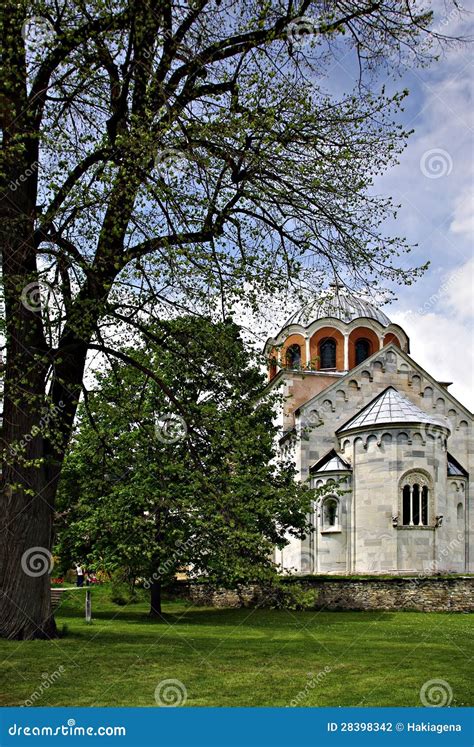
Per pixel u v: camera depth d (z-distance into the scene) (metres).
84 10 16.38
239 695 12.57
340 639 20.77
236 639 20.39
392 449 38.34
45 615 18.34
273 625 25.91
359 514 39.16
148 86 16.88
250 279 18.33
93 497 25.11
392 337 50.19
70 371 19.03
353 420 41.66
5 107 17.06
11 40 16.28
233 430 18.47
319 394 43.47
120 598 38.44
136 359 21.09
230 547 16.92
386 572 37.31
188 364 18.75
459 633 22.69
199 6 17.34
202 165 16.61
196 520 18.33
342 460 40.72
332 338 49.28
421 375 45.62
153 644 18.53
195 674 14.30
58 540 34.03
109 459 22.55
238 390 18.95
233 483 19.08
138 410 20.36
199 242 18.84
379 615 30.20
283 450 35.75
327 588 33.66
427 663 15.88
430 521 37.88
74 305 17.17
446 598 32.12
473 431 45.75
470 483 44.53
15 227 17.55
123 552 27.45
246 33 17.81
